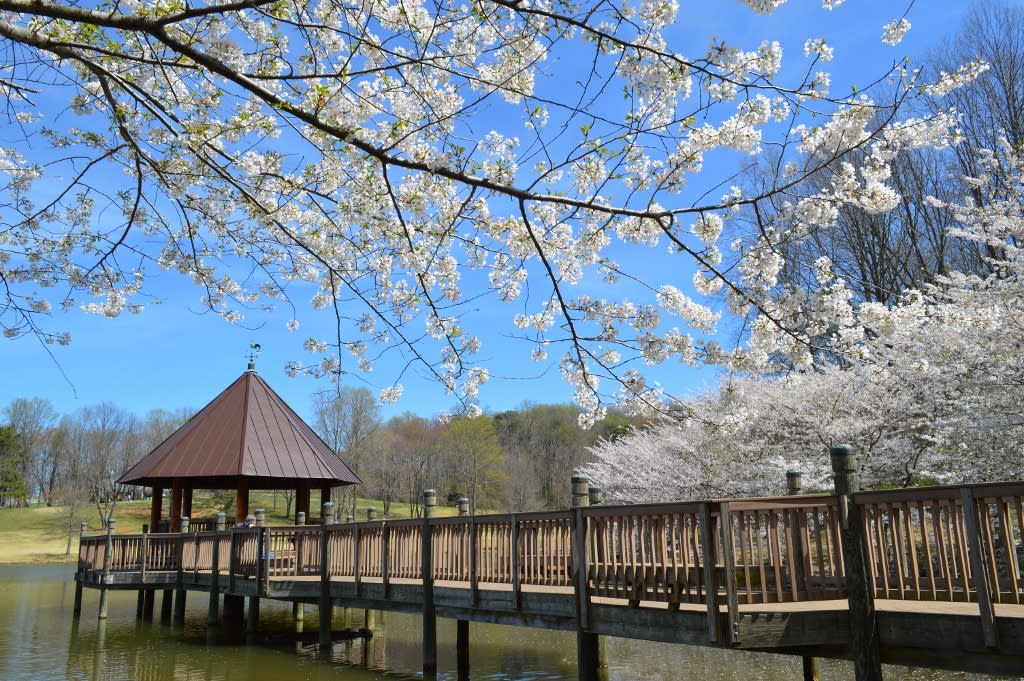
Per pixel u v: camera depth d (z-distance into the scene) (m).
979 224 13.30
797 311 5.10
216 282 6.65
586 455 44.84
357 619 16.61
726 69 4.48
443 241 5.72
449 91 5.69
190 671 10.81
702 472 17.11
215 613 14.12
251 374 20.25
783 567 7.24
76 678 10.46
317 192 5.50
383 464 44.31
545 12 4.20
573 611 7.41
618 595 6.74
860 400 14.60
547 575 7.81
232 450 17.92
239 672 10.66
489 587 9.32
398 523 10.45
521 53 5.18
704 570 5.86
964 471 12.30
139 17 4.08
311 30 5.23
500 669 10.32
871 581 5.61
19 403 62.16
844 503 5.78
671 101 4.77
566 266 6.20
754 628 5.62
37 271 6.24
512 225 5.94
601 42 4.44
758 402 15.38
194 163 5.57
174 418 63.78
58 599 21.73
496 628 14.79
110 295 7.05
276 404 19.83
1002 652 4.82
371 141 5.57
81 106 5.70
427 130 5.59
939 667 5.18
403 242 5.83
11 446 59.38
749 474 15.82
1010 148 13.19
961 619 5.04
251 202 5.55
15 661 11.80
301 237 6.12
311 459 18.64
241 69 5.29
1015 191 12.91
